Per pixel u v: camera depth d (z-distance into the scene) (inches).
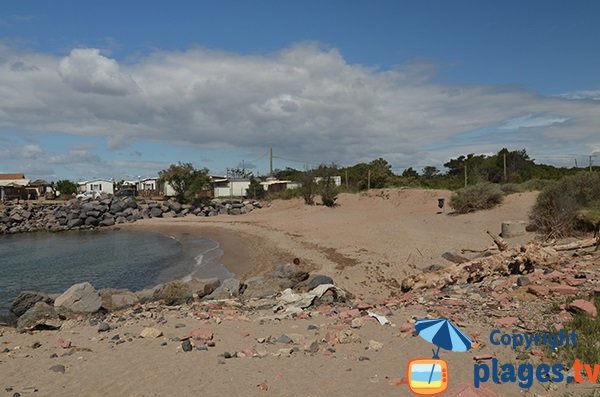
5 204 2620.6
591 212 829.2
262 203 2409.0
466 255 837.8
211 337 357.7
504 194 1333.7
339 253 978.7
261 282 680.4
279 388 248.7
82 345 364.5
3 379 285.1
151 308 535.8
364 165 2506.2
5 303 709.9
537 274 495.5
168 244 1451.8
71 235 1952.5
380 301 516.4
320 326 382.9
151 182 3996.1
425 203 1657.2
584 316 332.2
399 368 269.3
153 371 285.1
